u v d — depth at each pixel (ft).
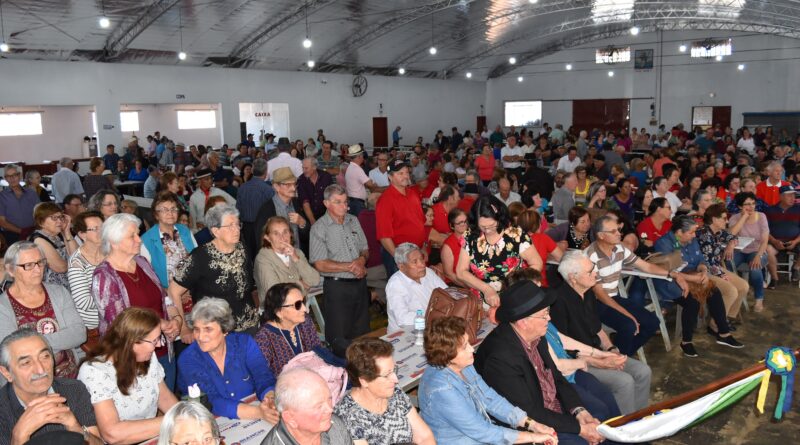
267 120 71.10
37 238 15.64
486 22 69.87
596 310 15.11
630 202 27.35
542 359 11.95
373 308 22.97
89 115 67.87
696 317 19.43
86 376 9.57
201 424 7.66
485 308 15.42
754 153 60.23
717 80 81.00
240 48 61.46
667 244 20.04
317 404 7.82
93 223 13.32
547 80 92.22
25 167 56.65
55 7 43.62
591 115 89.61
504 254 15.08
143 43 54.24
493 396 10.91
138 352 9.70
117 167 52.08
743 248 23.48
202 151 54.80
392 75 82.07
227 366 10.98
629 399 13.84
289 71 70.13
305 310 11.87
